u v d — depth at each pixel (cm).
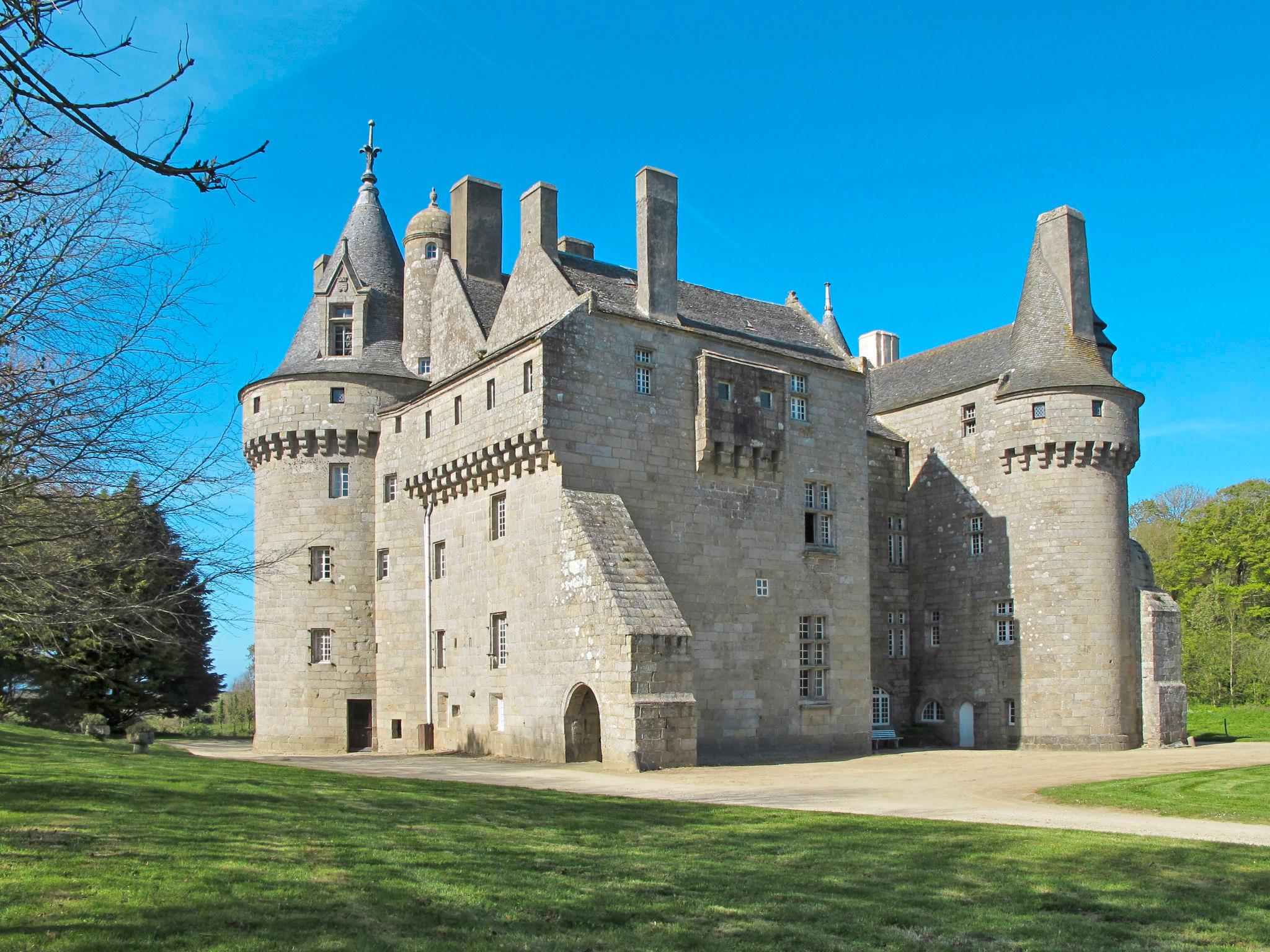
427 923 1188
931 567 5603
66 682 4778
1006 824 2094
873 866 1597
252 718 8331
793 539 4434
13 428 1484
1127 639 4972
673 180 4312
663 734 3350
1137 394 5128
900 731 5497
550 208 4356
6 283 1436
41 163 1279
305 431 4834
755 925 1255
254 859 1437
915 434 5788
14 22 820
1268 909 1370
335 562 4809
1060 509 5041
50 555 1670
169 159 836
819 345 4919
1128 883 1498
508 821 1967
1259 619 8269
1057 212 5328
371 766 3619
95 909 1137
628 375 4006
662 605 3528
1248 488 9500
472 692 4219
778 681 4281
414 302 5066
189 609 3092
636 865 1570
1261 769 3241
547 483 3822
